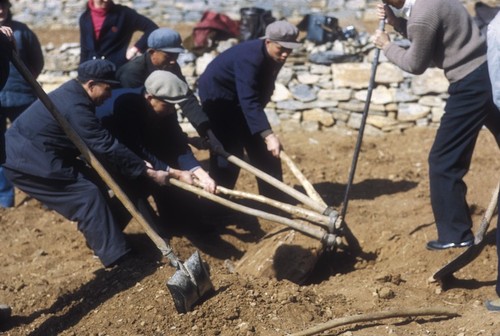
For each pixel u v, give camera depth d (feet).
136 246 23.73
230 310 18.94
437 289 20.85
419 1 20.44
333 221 21.63
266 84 24.40
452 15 20.39
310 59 34.30
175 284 18.78
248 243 24.90
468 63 20.63
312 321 18.85
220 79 24.59
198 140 24.04
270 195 25.85
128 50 29.63
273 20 36.81
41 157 22.00
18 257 24.63
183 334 18.45
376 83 33.78
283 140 33.35
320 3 49.11
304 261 22.03
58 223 26.91
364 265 23.25
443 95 33.45
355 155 22.80
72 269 23.45
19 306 21.11
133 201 23.18
